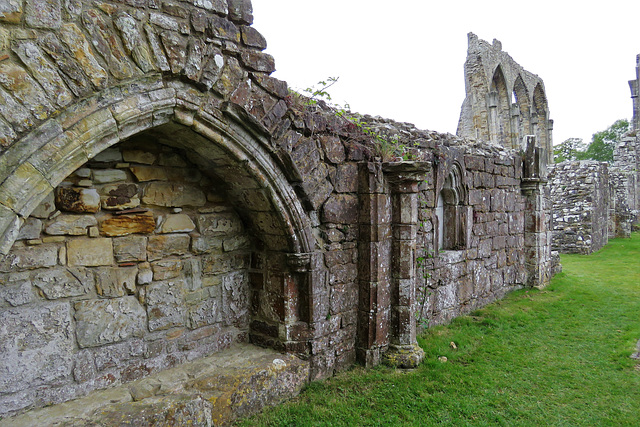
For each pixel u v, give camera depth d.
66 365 3.22
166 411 3.15
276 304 4.43
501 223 8.79
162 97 2.93
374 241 4.85
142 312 3.72
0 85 2.22
